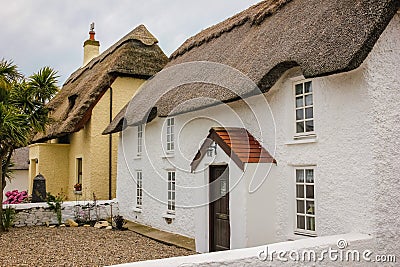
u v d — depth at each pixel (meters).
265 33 9.61
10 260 8.33
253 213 7.82
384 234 6.46
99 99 16.31
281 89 8.23
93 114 16.64
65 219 14.04
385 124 6.66
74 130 15.61
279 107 8.26
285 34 8.51
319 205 7.30
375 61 6.72
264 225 7.94
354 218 6.70
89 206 14.60
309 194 7.65
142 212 13.69
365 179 6.57
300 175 7.89
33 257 8.61
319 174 7.34
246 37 10.72
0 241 10.48
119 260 8.34
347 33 6.52
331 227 7.07
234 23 12.26
